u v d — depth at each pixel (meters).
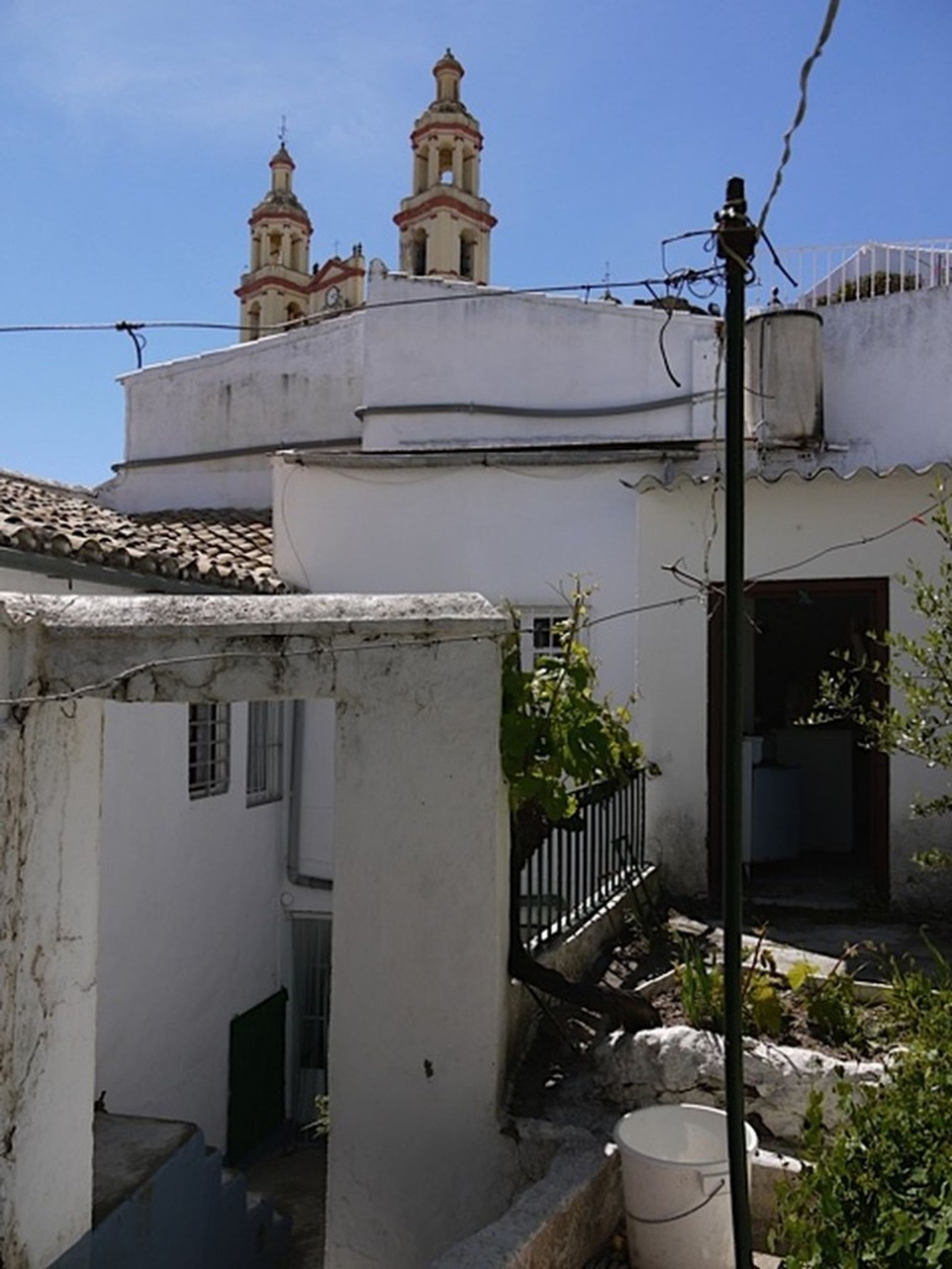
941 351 12.40
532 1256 3.93
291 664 4.98
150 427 16.39
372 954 4.98
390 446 13.17
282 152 33.38
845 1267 3.01
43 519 8.74
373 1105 4.95
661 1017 5.53
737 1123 3.21
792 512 8.34
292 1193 9.96
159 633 4.88
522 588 10.38
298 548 10.98
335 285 30.16
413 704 4.95
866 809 11.18
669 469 10.12
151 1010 9.01
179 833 9.47
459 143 27.59
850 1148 3.51
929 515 7.94
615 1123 4.89
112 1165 6.05
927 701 5.02
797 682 11.66
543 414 12.66
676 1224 4.18
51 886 4.75
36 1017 4.66
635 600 10.08
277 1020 11.26
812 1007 5.26
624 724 7.40
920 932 7.39
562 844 6.19
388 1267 4.89
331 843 11.28
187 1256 6.31
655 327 12.30
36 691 4.78
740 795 3.19
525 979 5.23
